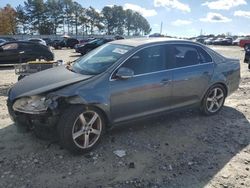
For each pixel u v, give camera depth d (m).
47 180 3.83
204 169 4.18
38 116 4.25
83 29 104.06
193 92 5.72
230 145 4.94
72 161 4.27
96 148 4.65
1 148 4.61
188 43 5.70
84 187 3.71
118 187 3.72
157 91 5.11
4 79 11.04
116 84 4.64
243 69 14.13
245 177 4.00
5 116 6.00
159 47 5.26
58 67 5.54
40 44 16.64
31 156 4.38
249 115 6.43
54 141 4.68
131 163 4.24
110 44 5.59
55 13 96.38
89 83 4.46
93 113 4.47
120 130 5.34
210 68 5.91
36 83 4.64
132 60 4.89
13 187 3.68
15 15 86.25
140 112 5.01
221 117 6.22
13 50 15.71
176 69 5.39
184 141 5.03
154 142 4.95
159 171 4.09
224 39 55.50
